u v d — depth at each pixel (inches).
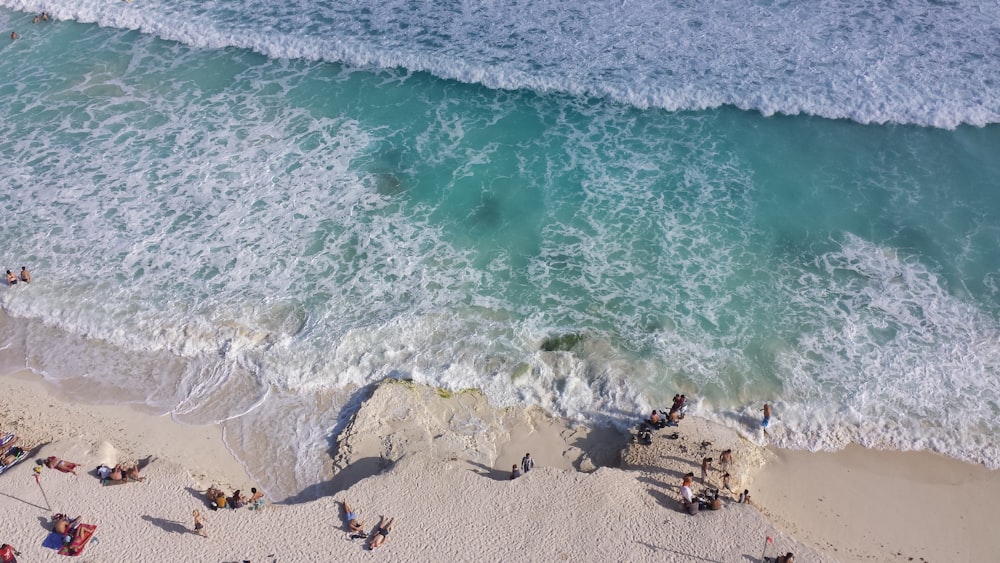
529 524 880.9
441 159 1322.6
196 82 1478.8
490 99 1424.7
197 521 879.7
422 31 1542.8
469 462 947.3
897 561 860.0
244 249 1192.2
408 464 936.9
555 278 1145.4
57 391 1047.0
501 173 1298.0
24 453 967.6
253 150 1341.0
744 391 1007.0
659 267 1153.4
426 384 1021.2
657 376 1021.8
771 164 1293.1
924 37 1454.2
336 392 1028.5
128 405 1029.2
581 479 919.7
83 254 1191.6
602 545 860.0
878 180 1263.5
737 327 1075.3
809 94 1379.2
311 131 1374.3
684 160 1306.6
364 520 890.1
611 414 990.4
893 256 1155.3
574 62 1461.6
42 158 1333.7
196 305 1122.7
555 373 1026.7
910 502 908.0
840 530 886.4
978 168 1273.4
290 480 949.8
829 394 999.0
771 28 1497.3
